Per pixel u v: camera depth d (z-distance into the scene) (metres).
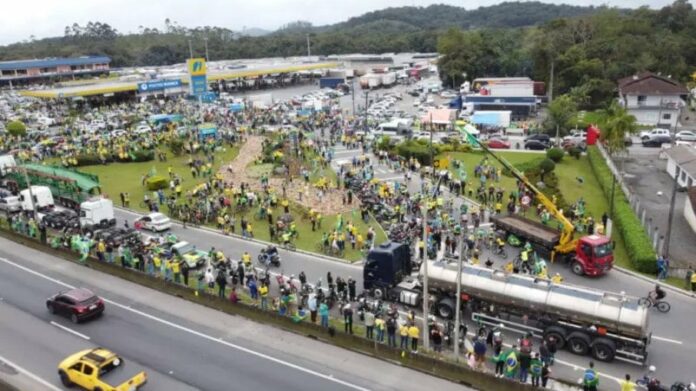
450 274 32.72
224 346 30.73
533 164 67.62
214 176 69.25
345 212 55.47
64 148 85.31
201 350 30.28
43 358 29.64
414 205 53.59
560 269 39.97
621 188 55.22
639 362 27.06
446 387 26.20
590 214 51.22
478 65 147.38
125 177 72.56
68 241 46.78
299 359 29.19
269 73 169.50
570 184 61.56
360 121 104.75
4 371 28.36
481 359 27.53
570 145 76.38
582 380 25.09
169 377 27.45
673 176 62.06
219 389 26.36
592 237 38.81
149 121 107.19
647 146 79.31
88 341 31.50
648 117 93.56
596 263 37.88
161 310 35.62
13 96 156.88
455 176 65.62
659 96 92.19
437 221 47.47
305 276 39.06
